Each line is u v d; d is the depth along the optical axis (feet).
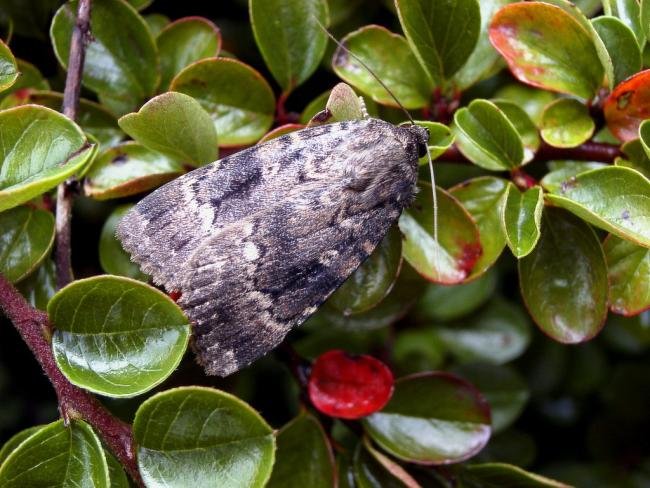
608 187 0.37
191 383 0.40
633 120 0.39
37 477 0.34
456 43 0.40
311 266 0.40
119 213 0.41
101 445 0.34
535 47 0.39
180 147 0.39
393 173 0.39
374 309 0.42
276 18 0.41
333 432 0.44
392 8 0.45
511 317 0.46
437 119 0.41
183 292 0.39
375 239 0.40
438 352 0.45
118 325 0.35
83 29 0.40
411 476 0.40
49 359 0.35
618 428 0.48
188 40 0.42
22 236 0.38
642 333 0.47
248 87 0.41
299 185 0.40
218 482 0.35
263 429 0.35
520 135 0.40
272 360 0.48
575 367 0.48
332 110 0.39
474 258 0.39
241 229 0.39
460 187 0.40
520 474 0.39
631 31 0.38
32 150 0.35
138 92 0.41
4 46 0.37
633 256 0.39
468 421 0.40
